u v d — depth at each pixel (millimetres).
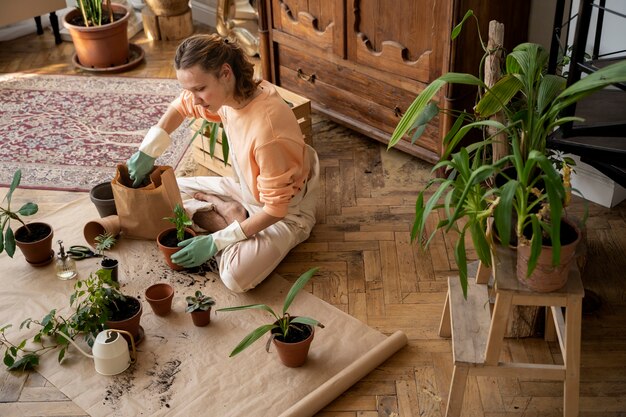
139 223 3043
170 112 3043
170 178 3023
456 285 2414
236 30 4645
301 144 2771
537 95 2201
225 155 3035
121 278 2914
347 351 2562
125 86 4316
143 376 2490
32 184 3496
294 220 2924
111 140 3811
